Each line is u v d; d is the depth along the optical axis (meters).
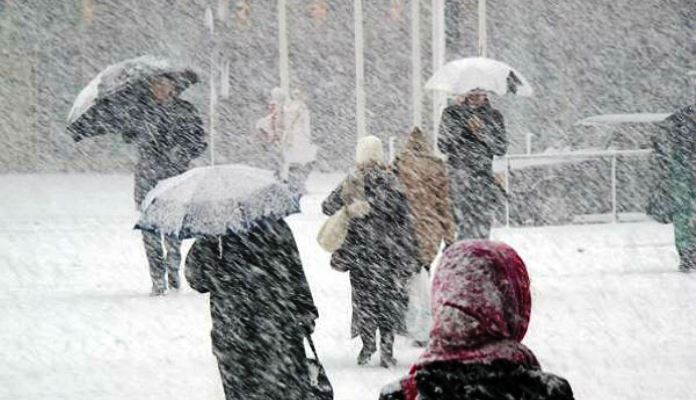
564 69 68.44
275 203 14.80
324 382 14.77
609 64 69.00
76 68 75.38
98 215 45.56
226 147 69.19
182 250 36.12
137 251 36.19
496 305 8.02
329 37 72.69
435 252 22.27
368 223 21.17
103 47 75.44
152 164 29.59
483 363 7.96
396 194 21.31
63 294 28.86
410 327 21.55
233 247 14.70
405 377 8.22
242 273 14.64
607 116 48.22
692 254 31.39
